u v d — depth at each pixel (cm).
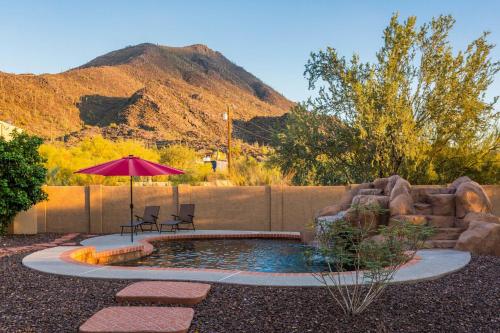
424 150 1828
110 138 9275
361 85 1847
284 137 2016
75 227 1747
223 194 1752
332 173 2034
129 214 1752
